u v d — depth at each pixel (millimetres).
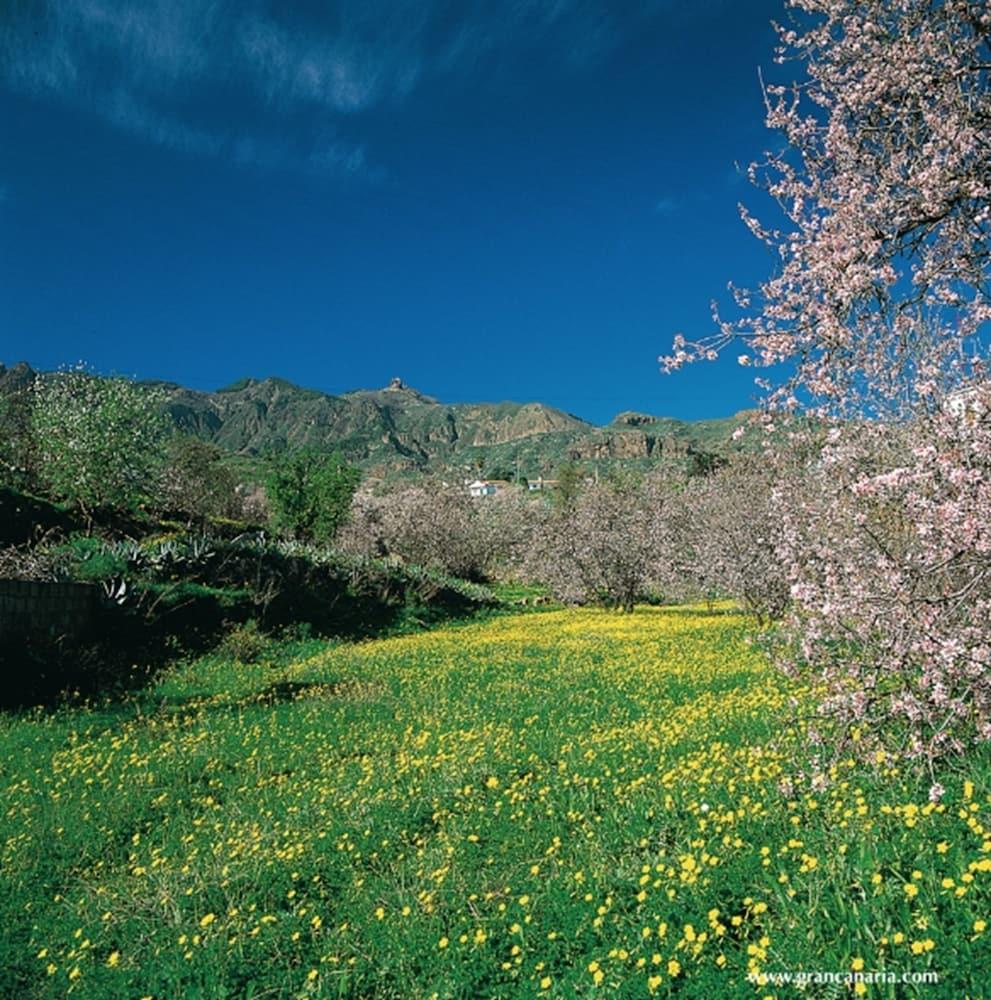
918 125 6277
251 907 5895
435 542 47156
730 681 13922
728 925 4941
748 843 5730
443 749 9922
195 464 44938
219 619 21219
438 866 6398
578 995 4551
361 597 27625
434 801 7930
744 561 20125
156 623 19406
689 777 7527
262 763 10094
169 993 5059
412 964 5191
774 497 9148
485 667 17734
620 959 4672
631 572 31969
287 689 15742
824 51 6797
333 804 8148
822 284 6305
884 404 6988
